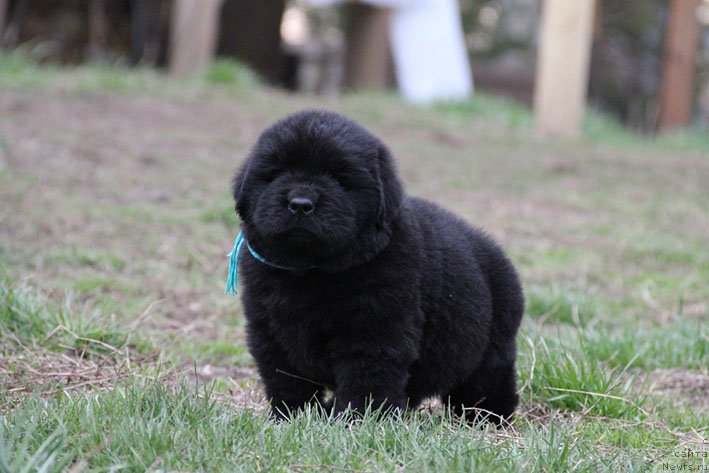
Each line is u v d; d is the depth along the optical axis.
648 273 10.62
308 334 5.28
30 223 10.06
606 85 33.00
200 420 4.86
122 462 4.34
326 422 5.06
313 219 5.00
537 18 35.72
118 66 19.52
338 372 5.34
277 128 5.41
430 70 22.44
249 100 17.78
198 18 19.27
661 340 8.02
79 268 9.12
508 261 6.21
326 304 5.21
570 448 4.97
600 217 12.95
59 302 7.71
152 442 4.50
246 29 28.66
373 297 5.17
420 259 5.41
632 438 5.67
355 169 5.21
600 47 30.05
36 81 16.56
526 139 18.14
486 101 20.94
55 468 4.08
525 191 14.02
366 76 23.69
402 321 5.23
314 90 33.31
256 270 5.40
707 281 10.41
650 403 6.55
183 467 4.36
